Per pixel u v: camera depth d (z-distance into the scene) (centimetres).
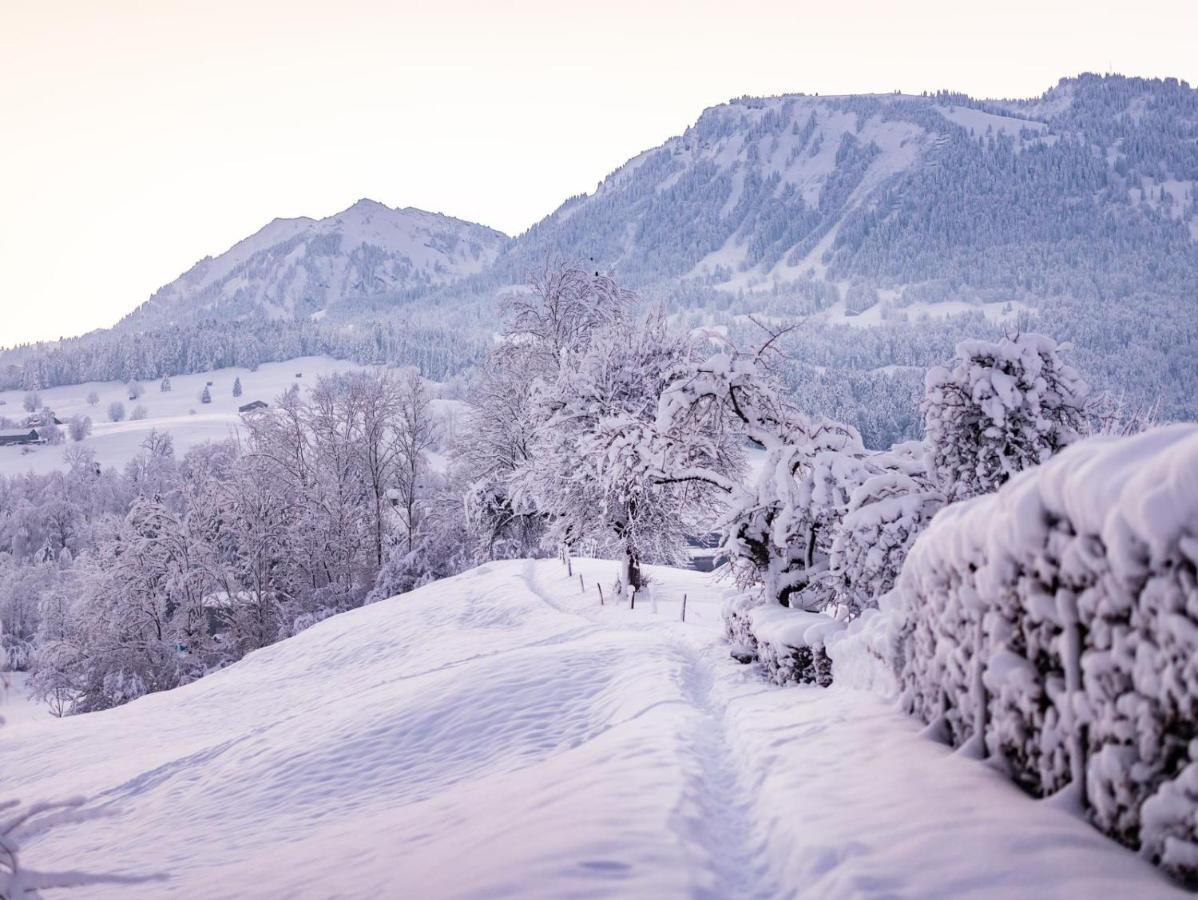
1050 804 518
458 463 5897
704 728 1038
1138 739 454
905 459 1658
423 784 1286
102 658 5369
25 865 1420
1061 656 523
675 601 3225
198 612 5725
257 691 3256
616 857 564
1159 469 430
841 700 956
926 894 446
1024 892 428
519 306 4719
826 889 483
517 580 3972
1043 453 1354
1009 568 580
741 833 645
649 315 3644
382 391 6356
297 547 5950
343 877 734
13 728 3447
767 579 1889
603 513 3275
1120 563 446
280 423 6366
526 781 905
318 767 1498
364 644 3525
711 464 2369
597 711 1419
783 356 2205
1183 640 412
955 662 686
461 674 1794
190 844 1266
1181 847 411
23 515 11850
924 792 580
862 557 1402
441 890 574
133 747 2666
